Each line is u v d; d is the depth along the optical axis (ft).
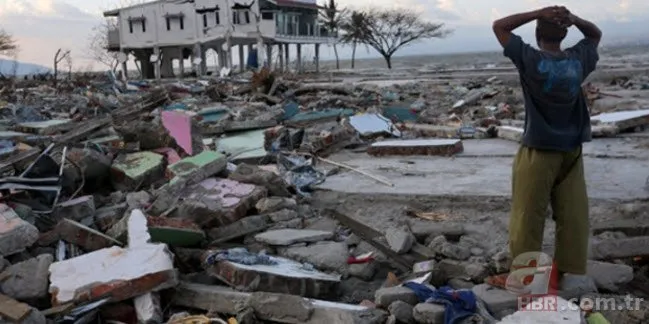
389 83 98.12
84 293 14.26
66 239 17.65
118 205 23.00
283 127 38.93
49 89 85.56
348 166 30.63
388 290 14.75
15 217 17.63
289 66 178.09
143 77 174.70
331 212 22.33
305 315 13.94
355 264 17.51
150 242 16.84
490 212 22.12
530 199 14.51
